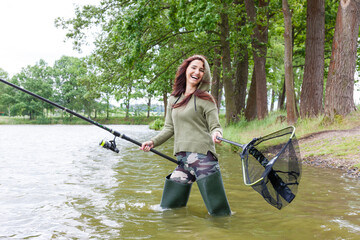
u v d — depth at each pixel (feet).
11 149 38.09
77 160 27.37
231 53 68.59
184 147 11.38
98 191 15.60
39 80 241.76
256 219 11.03
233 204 13.09
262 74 55.11
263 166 10.17
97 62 58.75
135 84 60.49
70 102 234.17
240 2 59.88
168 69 61.67
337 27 37.42
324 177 18.85
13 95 250.57
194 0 42.24
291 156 9.97
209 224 10.50
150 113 230.27
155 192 15.31
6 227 10.36
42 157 29.81
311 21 43.37
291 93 41.47
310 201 13.50
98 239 9.24
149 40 53.62
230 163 24.81
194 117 11.28
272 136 10.50
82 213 11.86
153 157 29.45
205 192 11.21
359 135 29.04
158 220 10.96
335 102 36.81
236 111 61.05
